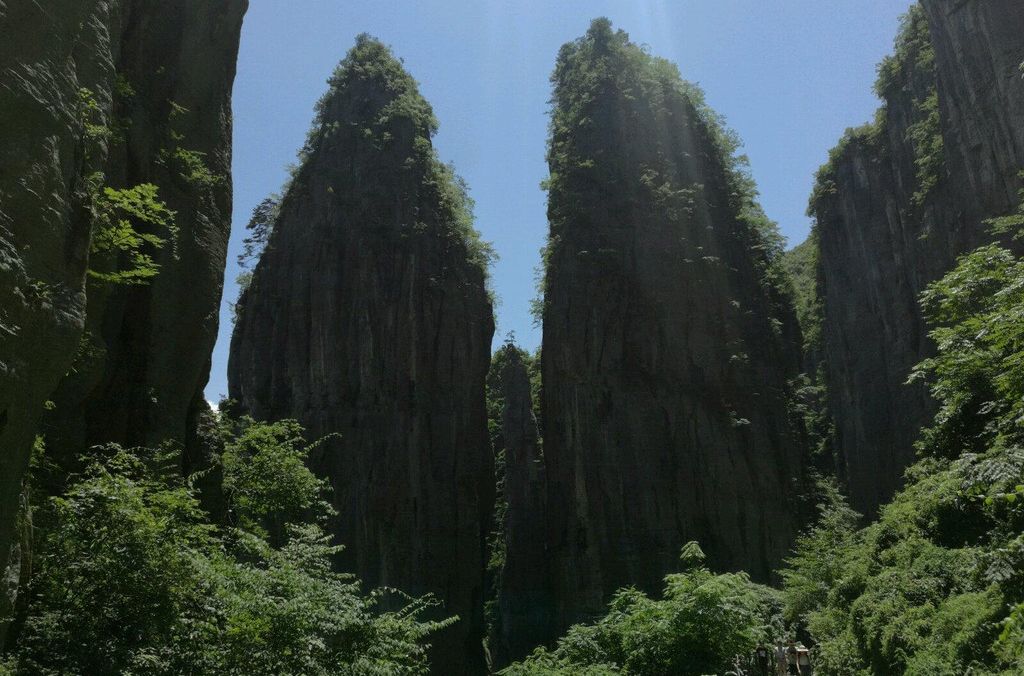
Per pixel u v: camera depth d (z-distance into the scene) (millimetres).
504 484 79688
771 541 60344
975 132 50812
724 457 61969
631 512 59875
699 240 69062
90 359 18516
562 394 64938
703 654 16750
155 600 11398
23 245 8203
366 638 12930
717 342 66000
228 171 30219
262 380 69625
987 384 16281
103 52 11164
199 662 11188
